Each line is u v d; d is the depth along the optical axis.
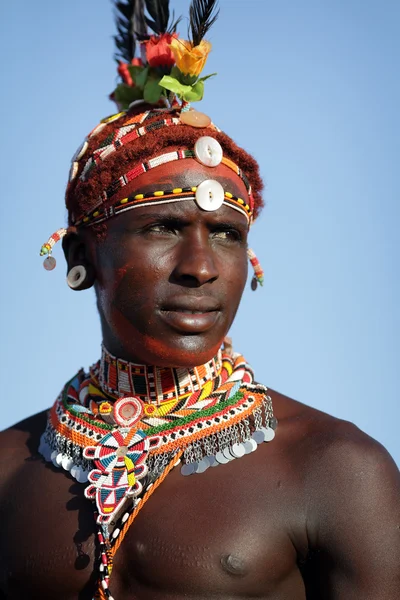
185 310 4.46
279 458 4.59
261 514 4.39
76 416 4.85
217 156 4.62
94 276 4.90
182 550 4.32
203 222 4.53
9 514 4.75
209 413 4.66
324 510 4.38
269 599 4.34
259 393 4.80
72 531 4.54
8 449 5.12
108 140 4.86
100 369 5.04
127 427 4.68
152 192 4.54
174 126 4.75
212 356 4.59
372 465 4.46
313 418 4.79
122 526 4.45
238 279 4.66
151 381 4.80
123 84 5.34
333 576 4.33
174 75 4.99
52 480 4.78
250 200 4.98
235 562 4.29
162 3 5.25
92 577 4.45
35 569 4.52
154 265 4.50
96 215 4.75
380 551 4.29
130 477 4.54
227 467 4.58
